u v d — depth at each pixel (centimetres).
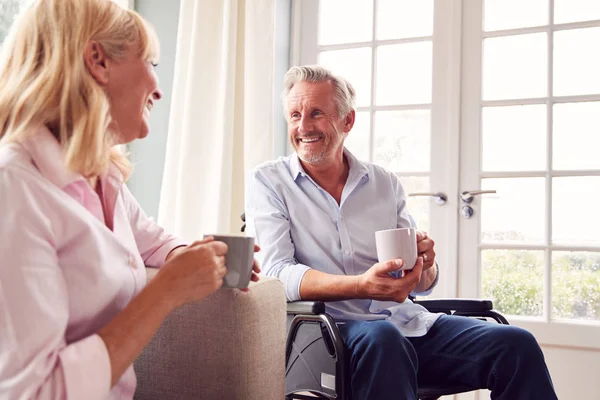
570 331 246
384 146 283
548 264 253
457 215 265
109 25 98
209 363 119
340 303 175
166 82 275
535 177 257
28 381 79
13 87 96
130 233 113
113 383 86
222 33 263
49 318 83
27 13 98
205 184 259
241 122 265
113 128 103
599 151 250
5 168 87
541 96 258
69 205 93
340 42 294
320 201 180
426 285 176
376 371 142
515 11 263
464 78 268
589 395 244
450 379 168
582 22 252
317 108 176
